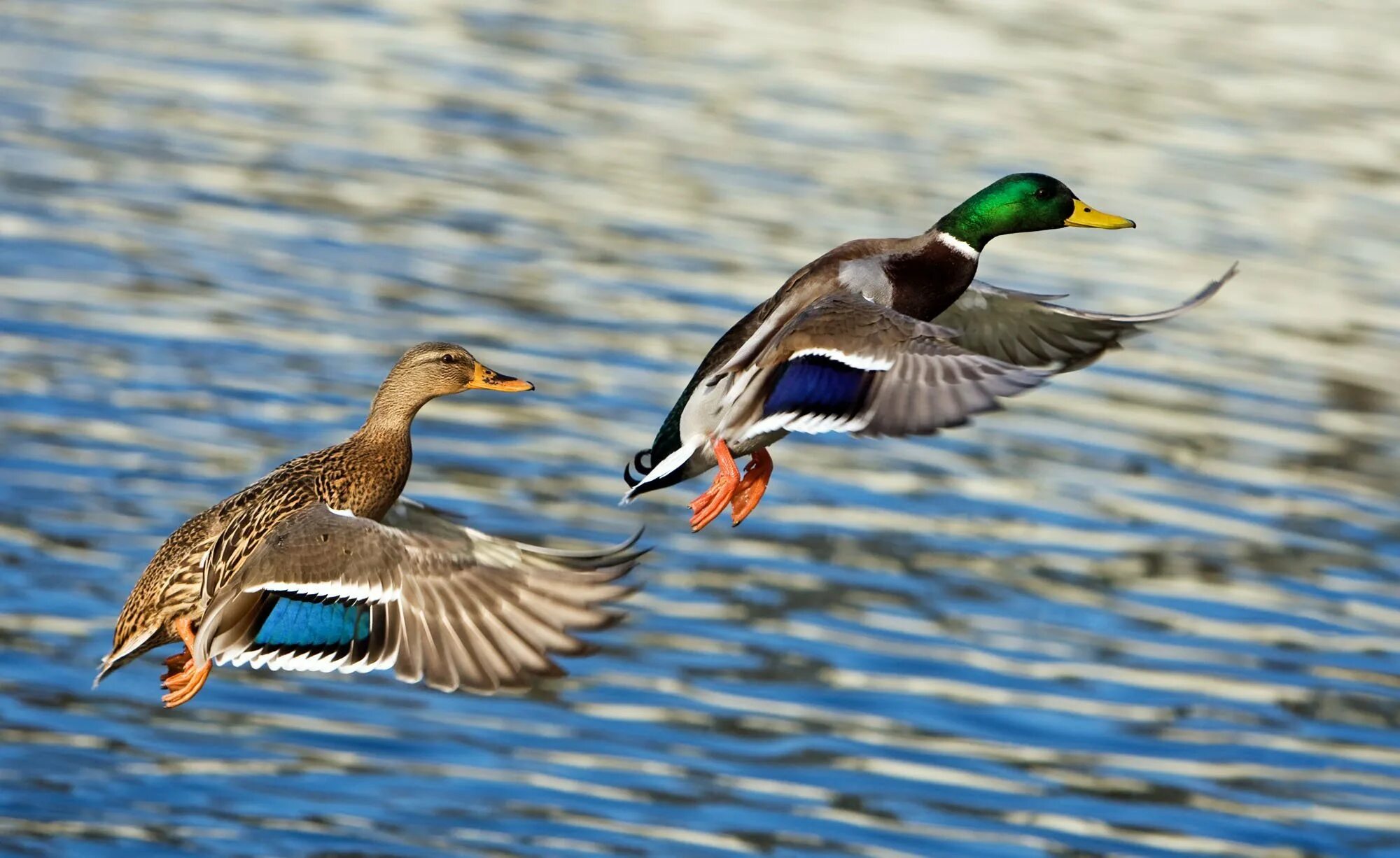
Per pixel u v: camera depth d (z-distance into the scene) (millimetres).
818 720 12258
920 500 16016
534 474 15516
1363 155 28344
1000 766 11891
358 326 18516
